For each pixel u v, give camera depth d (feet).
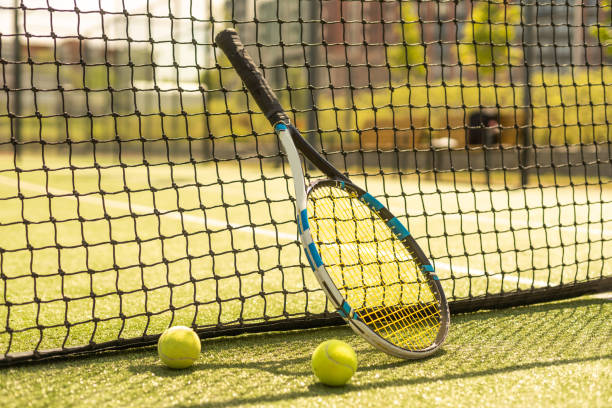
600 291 10.83
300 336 8.61
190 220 23.18
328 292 7.05
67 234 19.66
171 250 16.87
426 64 11.12
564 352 7.54
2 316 9.81
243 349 7.97
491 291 11.53
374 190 34.37
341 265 8.00
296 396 6.17
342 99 55.72
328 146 55.57
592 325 8.85
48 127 88.58
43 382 6.70
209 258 15.53
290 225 21.53
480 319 9.29
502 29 37.52
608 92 40.42
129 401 6.11
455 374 6.75
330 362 6.30
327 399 6.08
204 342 8.32
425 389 6.31
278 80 62.03
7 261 15.06
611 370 6.81
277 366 7.20
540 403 5.88
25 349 8.08
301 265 9.18
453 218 22.93
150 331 8.93
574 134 42.32
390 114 49.60
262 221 22.74
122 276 13.35
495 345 7.89
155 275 13.47
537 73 43.75
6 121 74.90
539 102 43.21
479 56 37.83
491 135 43.32
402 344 7.63
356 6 81.46
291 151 7.94
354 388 6.37
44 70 75.66
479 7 37.58
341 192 8.43
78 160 72.28
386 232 8.62
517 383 6.44
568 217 22.93
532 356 7.38
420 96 48.55
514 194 31.99
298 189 7.61
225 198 31.30
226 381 6.66
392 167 48.01
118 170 57.06
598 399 5.96
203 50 57.93
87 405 6.02
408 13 44.65
